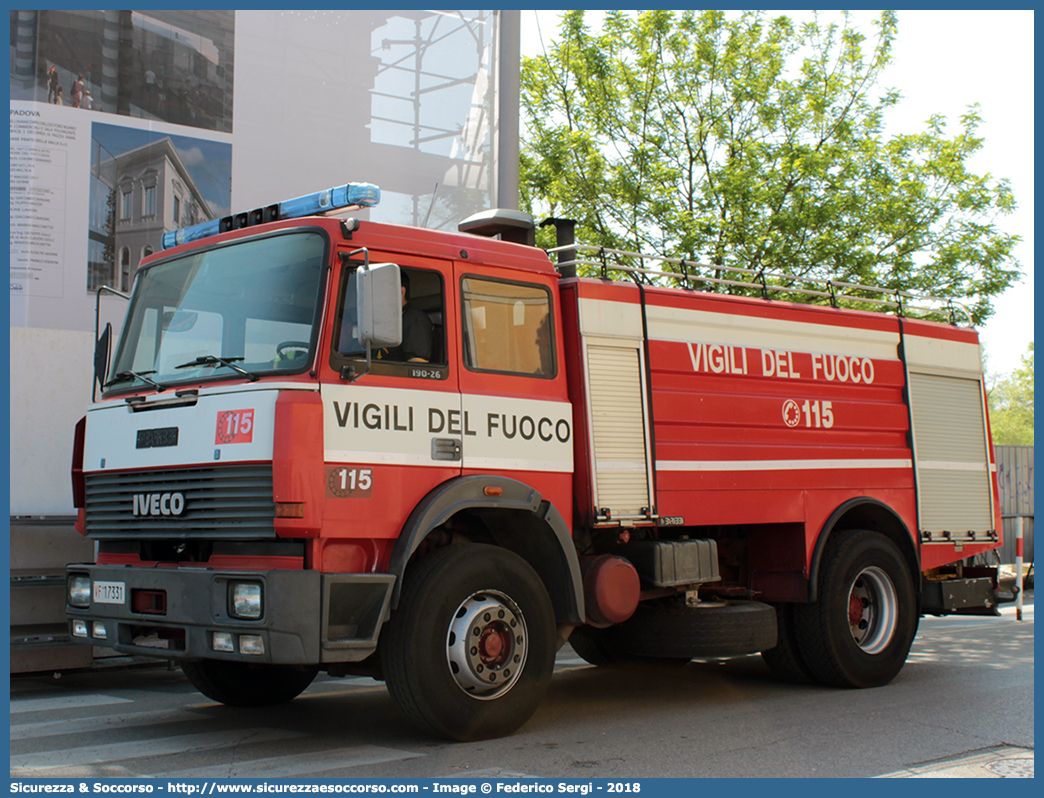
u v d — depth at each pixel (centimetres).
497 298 658
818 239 1548
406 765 544
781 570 821
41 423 864
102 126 1184
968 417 977
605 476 693
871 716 697
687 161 1677
